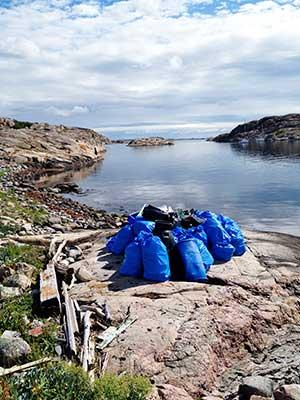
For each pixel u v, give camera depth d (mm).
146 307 9172
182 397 6434
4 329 7727
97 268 11812
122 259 12469
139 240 11500
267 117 161625
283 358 8336
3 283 9867
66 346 7375
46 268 10914
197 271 10891
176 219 13984
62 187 36781
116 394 5781
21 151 56031
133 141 164625
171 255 11234
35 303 9008
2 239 13492
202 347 7945
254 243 14641
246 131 166375
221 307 9484
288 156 66875
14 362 6664
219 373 7777
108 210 27516
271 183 36812
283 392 6492
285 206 26609
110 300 9508
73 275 11008
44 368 6277
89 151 74062
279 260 12898
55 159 58312
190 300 9617
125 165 63000
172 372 7258
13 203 20766
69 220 20016
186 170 52594
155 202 30281
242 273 11438
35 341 7469
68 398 5656
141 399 5855
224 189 34938
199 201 30047
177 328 8367
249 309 9633
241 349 8578
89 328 8008
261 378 7094
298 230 20438
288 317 9852
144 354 7496
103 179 45094
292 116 152000
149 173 50406
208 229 12602
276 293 10703
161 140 167375
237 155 76188
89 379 6055
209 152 94062
